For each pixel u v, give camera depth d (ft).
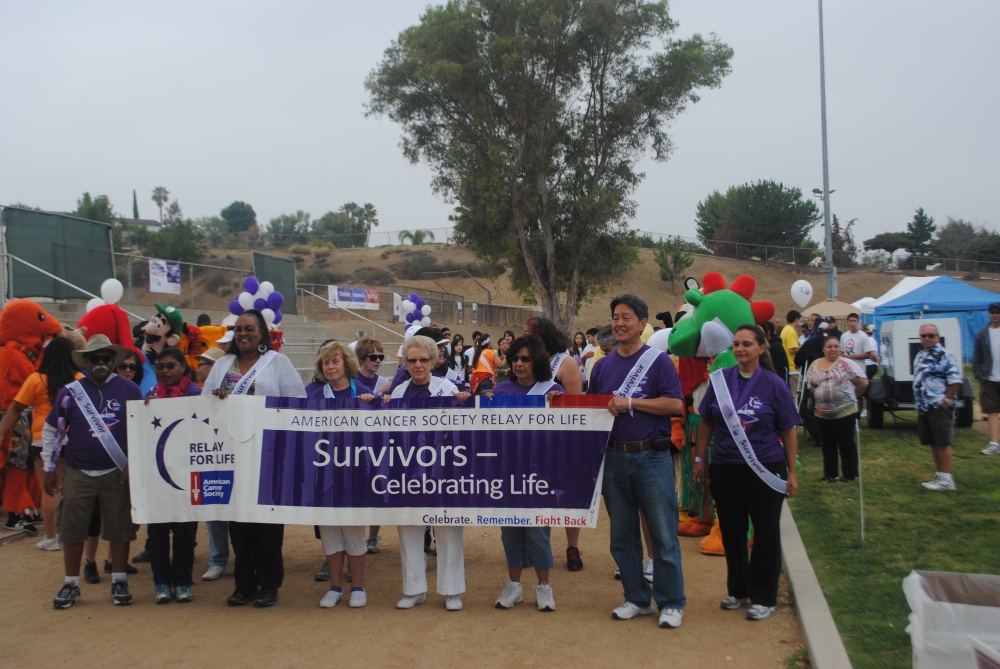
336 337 81.46
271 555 19.94
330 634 17.87
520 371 19.36
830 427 32.63
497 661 16.19
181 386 21.39
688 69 122.93
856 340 48.42
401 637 17.61
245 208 429.38
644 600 18.67
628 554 18.56
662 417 18.16
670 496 18.07
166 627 18.49
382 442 19.25
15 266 51.98
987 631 12.64
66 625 18.69
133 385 20.59
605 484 18.52
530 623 18.38
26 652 16.98
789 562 21.65
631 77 125.90
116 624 18.75
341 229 375.04
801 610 17.87
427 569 24.07
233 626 18.52
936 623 12.80
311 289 104.01
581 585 21.48
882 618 17.42
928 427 29.86
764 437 18.33
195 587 22.07
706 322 23.95
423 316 54.24
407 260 231.91
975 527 24.32
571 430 18.48
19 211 53.31
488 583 21.89
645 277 211.00
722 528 19.13
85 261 58.70
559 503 18.57
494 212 121.19
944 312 74.59
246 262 206.39
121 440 20.03
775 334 37.35
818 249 223.30
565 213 127.75
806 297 50.83
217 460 19.69
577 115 127.24
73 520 19.75
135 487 19.79
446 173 133.18
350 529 19.69
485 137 124.57
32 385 24.72
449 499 18.99
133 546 26.86
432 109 131.13
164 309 28.81
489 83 121.08
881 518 25.96
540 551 18.98
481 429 18.88
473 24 117.39
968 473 32.55
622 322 18.47
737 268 216.74
